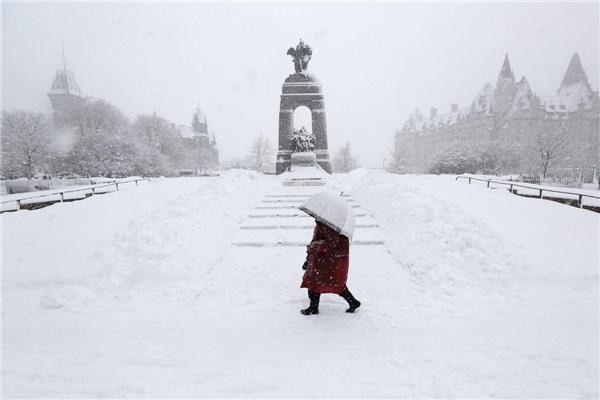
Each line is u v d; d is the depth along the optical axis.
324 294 5.03
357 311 4.38
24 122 39.84
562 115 86.69
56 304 4.88
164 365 3.21
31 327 4.16
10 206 16.41
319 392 2.75
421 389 2.79
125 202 12.27
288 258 6.78
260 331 3.87
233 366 3.15
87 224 9.57
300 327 3.94
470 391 2.77
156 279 5.58
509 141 84.19
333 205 3.92
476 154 46.34
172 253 6.16
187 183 16.61
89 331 4.01
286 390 2.78
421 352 3.36
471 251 5.91
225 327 4.00
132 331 3.97
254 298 4.91
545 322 4.06
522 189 17.72
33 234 8.77
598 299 4.77
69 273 6.16
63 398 2.77
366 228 8.73
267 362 3.21
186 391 2.79
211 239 7.18
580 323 4.03
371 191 11.34
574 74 101.06
